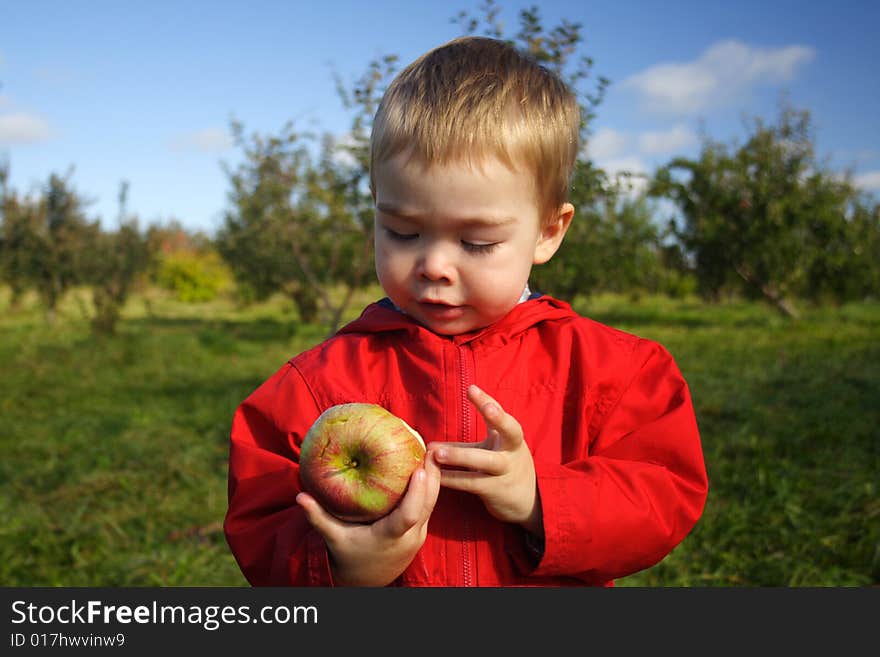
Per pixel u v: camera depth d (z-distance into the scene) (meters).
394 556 1.12
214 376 9.65
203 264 32.22
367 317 1.50
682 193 16.67
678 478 1.34
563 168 1.34
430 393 1.35
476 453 1.11
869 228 16.80
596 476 1.25
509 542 1.29
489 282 1.23
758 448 5.21
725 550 3.70
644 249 14.84
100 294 14.30
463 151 1.17
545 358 1.42
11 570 3.64
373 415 1.15
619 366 1.42
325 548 1.19
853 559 3.52
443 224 1.20
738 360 9.94
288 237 11.59
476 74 1.27
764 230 16.08
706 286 17.98
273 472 1.36
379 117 1.30
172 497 4.71
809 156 16.27
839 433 5.62
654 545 1.28
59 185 17.20
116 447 5.81
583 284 8.68
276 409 1.42
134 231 17.81
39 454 5.82
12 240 17.16
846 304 19.08
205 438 6.15
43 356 11.41
